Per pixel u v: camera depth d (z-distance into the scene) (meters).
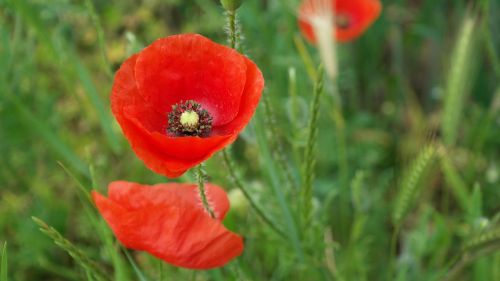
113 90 0.48
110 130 0.67
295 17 0.87
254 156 0.87
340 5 0.84
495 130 0.90
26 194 0.83
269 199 0.63
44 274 0.78
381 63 1.11
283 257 0.66
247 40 0.93
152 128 0.49
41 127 0.66
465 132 0.95
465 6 1.00
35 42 0.87
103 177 0.78
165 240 0.46
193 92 0.49
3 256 0.48
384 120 1.03
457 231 0.80
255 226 0.63
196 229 0.46
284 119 0.81
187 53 0.48
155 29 1.01
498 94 0.79
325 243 0.59
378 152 0.94
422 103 1.12
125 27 1.02
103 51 0.61
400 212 0.59
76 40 0.97
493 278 0.67
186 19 1.08
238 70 0.47
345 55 0.97
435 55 1.05
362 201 0.82
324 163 0.89
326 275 0.61
